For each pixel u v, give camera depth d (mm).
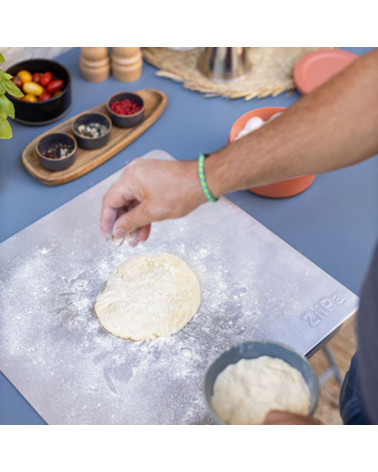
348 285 1183
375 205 1319
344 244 1243
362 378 785
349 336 1766
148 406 978
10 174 1298
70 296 1103
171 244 1192
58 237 1182
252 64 1577
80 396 981
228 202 1267
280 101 1521
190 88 1511
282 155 816
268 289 1137
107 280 1131
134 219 953
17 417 966
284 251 1194
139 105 1414
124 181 940
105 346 1042
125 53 1467
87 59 1474
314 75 1533
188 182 885
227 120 1464
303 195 1324
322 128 792
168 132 1420
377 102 771
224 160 858
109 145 1355
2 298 1087
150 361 1028
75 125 1349
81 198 1247
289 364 832
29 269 1131
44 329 1054
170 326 1063
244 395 810
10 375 995
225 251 1188
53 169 1272
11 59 1485
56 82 1379
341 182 1356
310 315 1104
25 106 1326
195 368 1024
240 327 1080
